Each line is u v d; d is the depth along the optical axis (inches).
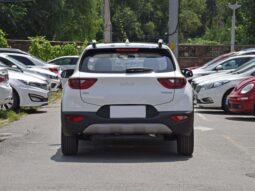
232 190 375.6
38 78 894.4
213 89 879.1
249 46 1918.1
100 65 480.7
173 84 469.4
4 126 712.4
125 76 465.7
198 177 413.1
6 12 2301.9
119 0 3499.0
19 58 1254.9
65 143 493.0
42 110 930.1
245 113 829.2
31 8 2405.3
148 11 3607.3
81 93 468.1
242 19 2417.6
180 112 468.1
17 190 377.1
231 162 470.0
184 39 4124.0
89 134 476.4
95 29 2691.9
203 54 1923.0
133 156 500.4
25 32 2436.0
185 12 3934.5
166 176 415.8
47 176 418.0
